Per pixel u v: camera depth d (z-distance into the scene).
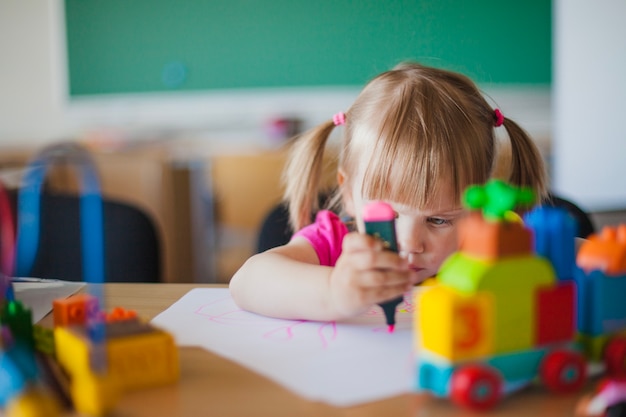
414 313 0.63
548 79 2.80
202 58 2.98
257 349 0.53
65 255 1.12
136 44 3.01
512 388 0.43
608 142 2.03
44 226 1.12
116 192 2.63
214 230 2.68
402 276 0.55
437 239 0.84
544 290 0.43
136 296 0.74
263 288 0.64
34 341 0.51
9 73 3.11
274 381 0.46
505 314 0.42
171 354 0.45
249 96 2.97
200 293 0.74
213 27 2.96
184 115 3.03
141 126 3.05
